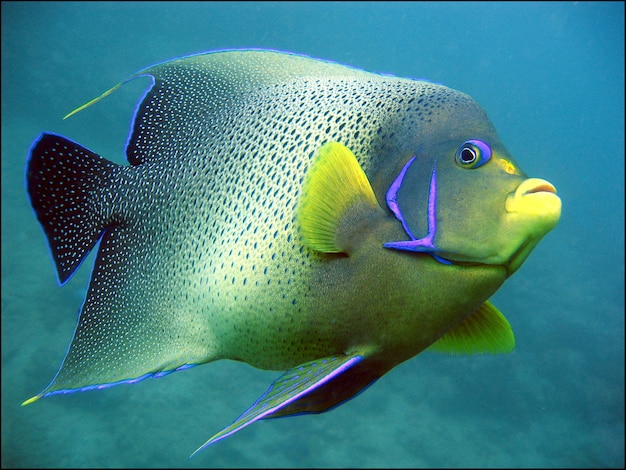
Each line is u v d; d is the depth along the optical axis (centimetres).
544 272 598
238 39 1177
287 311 41
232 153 45
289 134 44
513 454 332
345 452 301
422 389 364
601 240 824
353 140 42
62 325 327
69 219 48
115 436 273
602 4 1769
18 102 595
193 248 44
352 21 1742
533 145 1622
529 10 2488
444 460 312
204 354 44
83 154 48
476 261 37
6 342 309
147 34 959
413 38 2394
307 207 39
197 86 48
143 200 47
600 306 542
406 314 38
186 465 268
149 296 46
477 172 38
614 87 3259
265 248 42
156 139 48
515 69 2417
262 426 305
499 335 44
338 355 40
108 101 604
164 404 293
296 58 47
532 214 35
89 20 923
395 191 39
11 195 446
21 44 731
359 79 45
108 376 45
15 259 376
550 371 409
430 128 40
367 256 38
